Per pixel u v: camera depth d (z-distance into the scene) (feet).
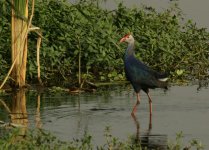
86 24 65.00
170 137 44.47
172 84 63.36
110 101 55.36
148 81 53.52
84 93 58.59
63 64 62.69
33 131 45.09
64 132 45.44
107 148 41.37
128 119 49.55
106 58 63.05
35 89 59.06
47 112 51.08
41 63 62.44
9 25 62.59
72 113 50.93
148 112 51.83
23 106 53.01
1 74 59.47
